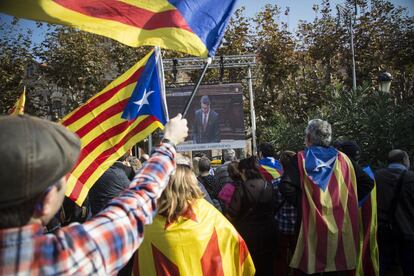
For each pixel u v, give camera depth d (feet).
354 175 12.01
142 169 4.83
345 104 28.53
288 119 61.62
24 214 3.48
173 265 9.48
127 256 4.00
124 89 11.25
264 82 65.57
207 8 8.19
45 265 3.47
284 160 17.07
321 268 11.60
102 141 11.34
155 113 11.10
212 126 46.03
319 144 12.24
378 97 27.02
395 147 24.36
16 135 3.40
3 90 62.75
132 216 4.21
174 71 45.34
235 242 10.07
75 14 7.50
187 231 9.50
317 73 65.00
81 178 11.24
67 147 3.66
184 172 9.76
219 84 46.11
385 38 68.13
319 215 11.60
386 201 14.89
